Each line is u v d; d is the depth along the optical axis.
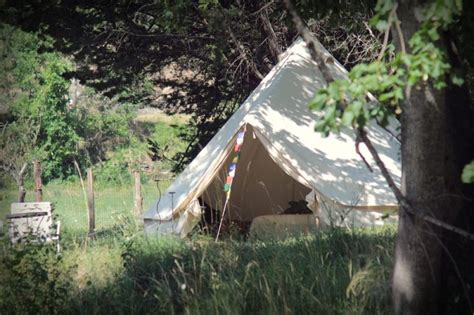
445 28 7.99
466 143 9.41
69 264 14.98
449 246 9.44
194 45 30.36
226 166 22.27
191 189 21.23
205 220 22.55
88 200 26.08
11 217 18.95
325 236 15.10
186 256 14.56
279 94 21.83
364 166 20.59
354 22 16.84
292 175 20.31
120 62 30.05
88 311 12.80
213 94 31.72
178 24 19.75
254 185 24.69
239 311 12.15
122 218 22.19
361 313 11.29
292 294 12.30
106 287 13.53
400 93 7.38
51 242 15.44
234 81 30.05
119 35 29.56
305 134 21.22
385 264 12.25
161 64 31.16
